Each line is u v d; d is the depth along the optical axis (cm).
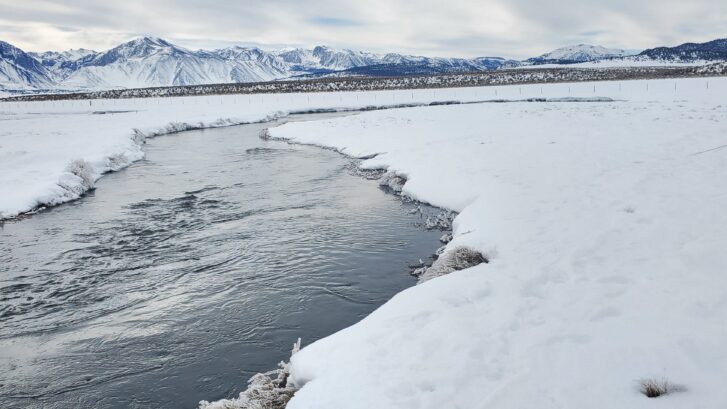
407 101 6369
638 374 512
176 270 1131
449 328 676
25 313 941
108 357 794
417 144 2569
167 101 7931
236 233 1388
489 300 758
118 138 3019
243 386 710
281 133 3691
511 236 1058
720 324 583
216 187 1978
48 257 1224
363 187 1923
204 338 841
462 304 755
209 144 3316
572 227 1075
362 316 899
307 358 663
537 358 575
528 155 2008
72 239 1361
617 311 663
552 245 976
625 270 804
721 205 1095
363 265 1142
